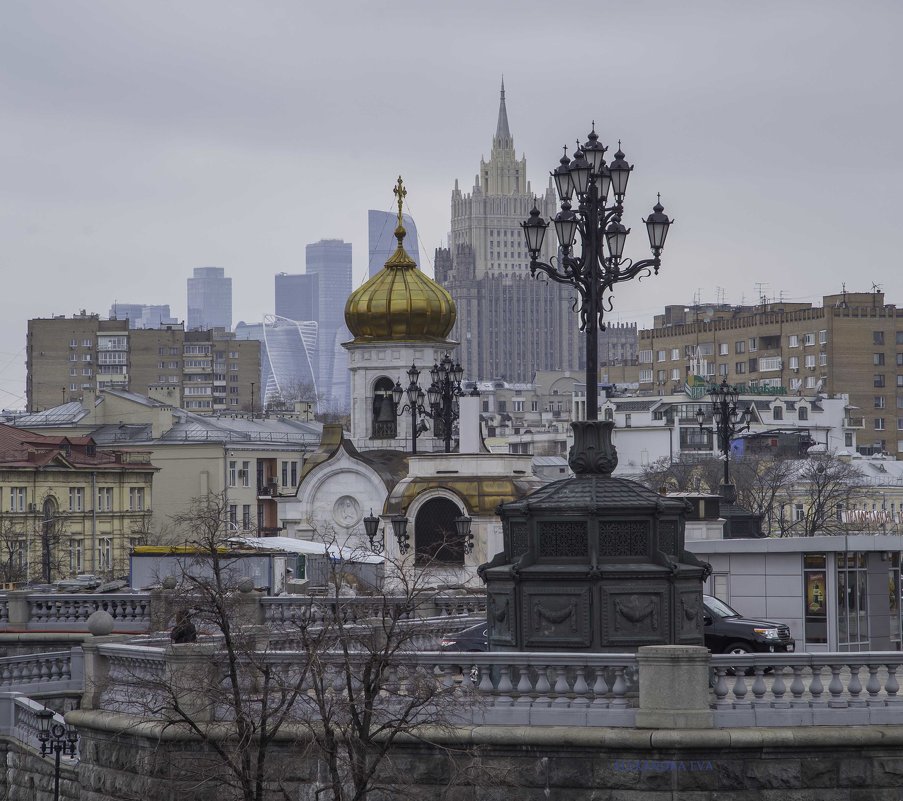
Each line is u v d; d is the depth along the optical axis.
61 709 59.56
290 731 42.75
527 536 44.66
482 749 41.34
